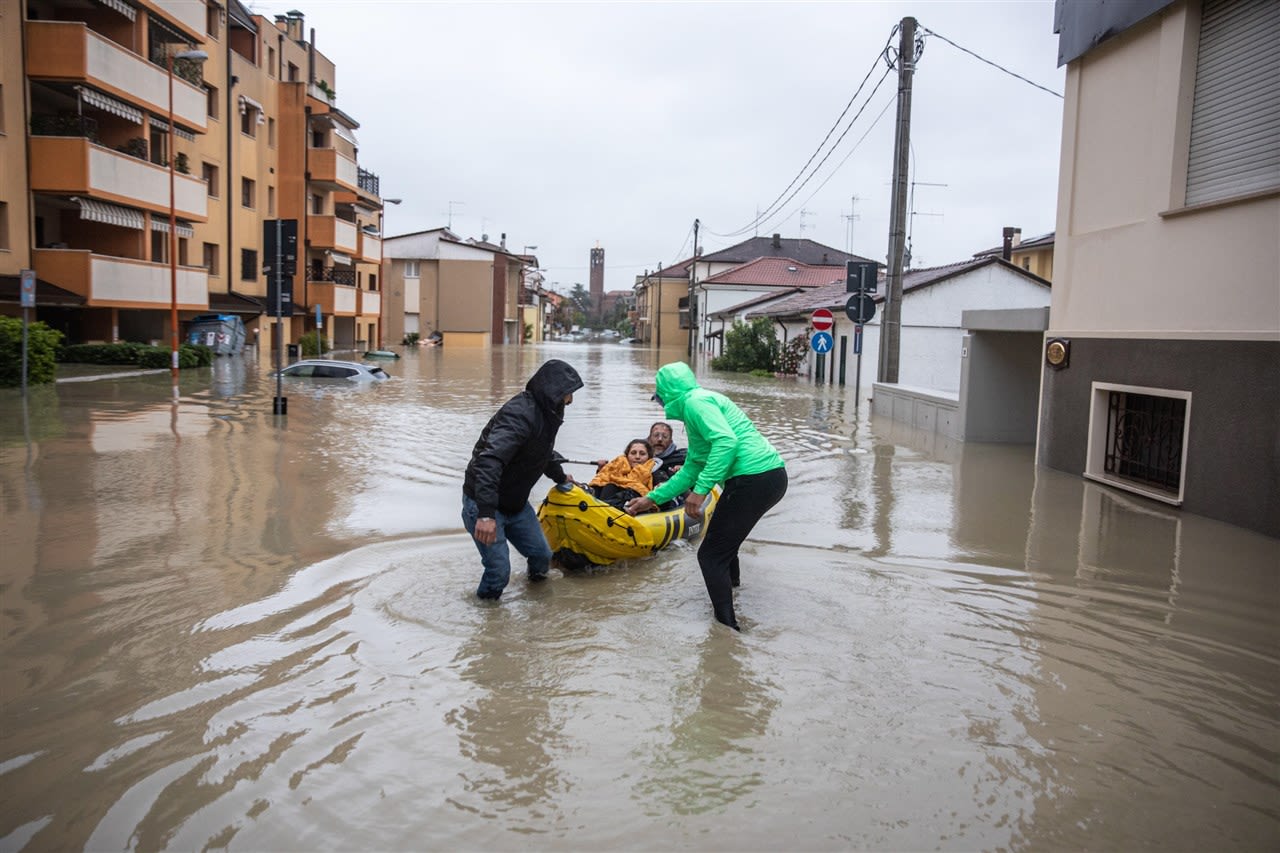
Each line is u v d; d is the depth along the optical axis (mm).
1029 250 33812
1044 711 4473
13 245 21734
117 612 5543
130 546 7043
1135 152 10141
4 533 7359
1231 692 4742
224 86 33875
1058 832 3422
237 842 3230
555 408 5984
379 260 52969
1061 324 11633
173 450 11703
